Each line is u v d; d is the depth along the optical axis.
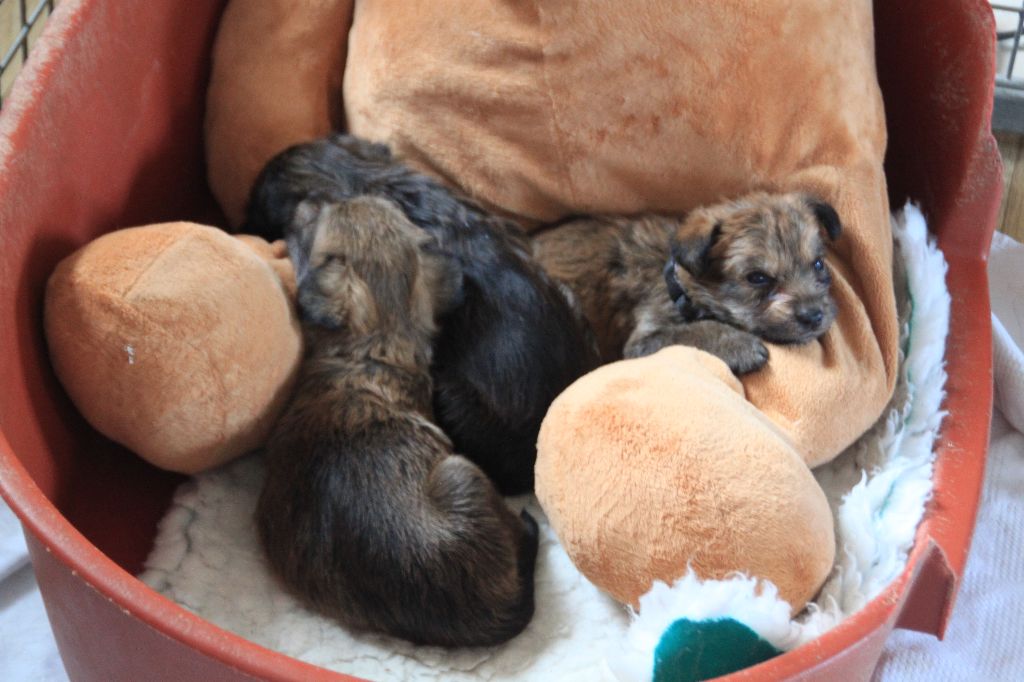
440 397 1.33
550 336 1.33
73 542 1.16
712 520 1.21
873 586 1.27
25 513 1.17
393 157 1.39
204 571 1.30
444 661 1.27
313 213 1.35
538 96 1.36
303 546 1.27
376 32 1.40
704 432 1.23
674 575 1.22
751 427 1.24
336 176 1.38
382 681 1.26
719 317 1.35
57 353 1.26
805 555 1.23
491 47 1.36
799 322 1.32
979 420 1.38
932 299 1.40
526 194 1.40
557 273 1.40
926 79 1.46
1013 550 1.44
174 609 1.15
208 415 1.28
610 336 1.39
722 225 1.35
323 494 1.27
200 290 1.26
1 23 1.57
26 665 1.37
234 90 1.44
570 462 1.24
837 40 1.36
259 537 1.30
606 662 1.23
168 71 1.42
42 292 1.28
